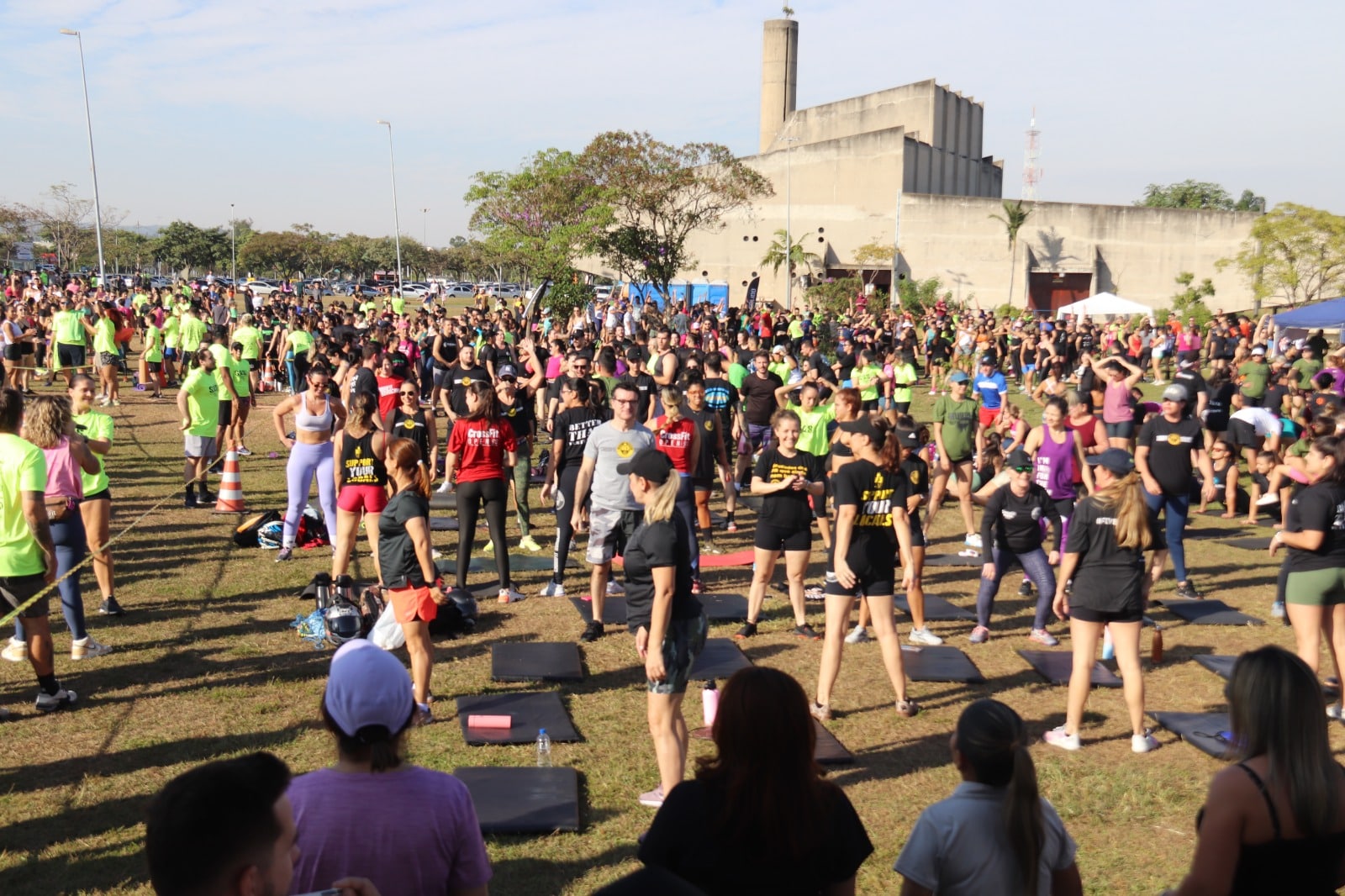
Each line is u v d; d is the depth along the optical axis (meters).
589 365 11.72
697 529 11.73
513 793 5.41
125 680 6.88
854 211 58.25
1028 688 7.33
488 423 8.45
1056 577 8.19
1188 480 9.52
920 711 6.81
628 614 5.28
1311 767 2.78
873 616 6.65
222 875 2.02
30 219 82.00
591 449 7.98
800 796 2.66
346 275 117.44
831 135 67.75
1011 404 14.23
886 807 5.48
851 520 6.39
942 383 28.61
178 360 23.88
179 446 16.03
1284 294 48.72
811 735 2.73
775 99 75.75
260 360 23.11
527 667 7.24
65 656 7.29
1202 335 36.44
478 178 43.25
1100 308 34.62
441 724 6.38
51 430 6.90
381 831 2.60
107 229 100.31
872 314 43.62
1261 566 10.94
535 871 4.72
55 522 6.97
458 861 2.71
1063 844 3.19
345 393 13.23
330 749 5.88
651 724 5.17
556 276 40.44
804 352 19.41
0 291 35.47
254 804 2.07
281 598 8.73
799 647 8.04
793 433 7.97
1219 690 7.33
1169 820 5.44
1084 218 55.66
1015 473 8.09
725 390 12.33
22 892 4.42
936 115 62.19
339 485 8.25
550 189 42.16
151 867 2.04
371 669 2.70
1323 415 9.28
